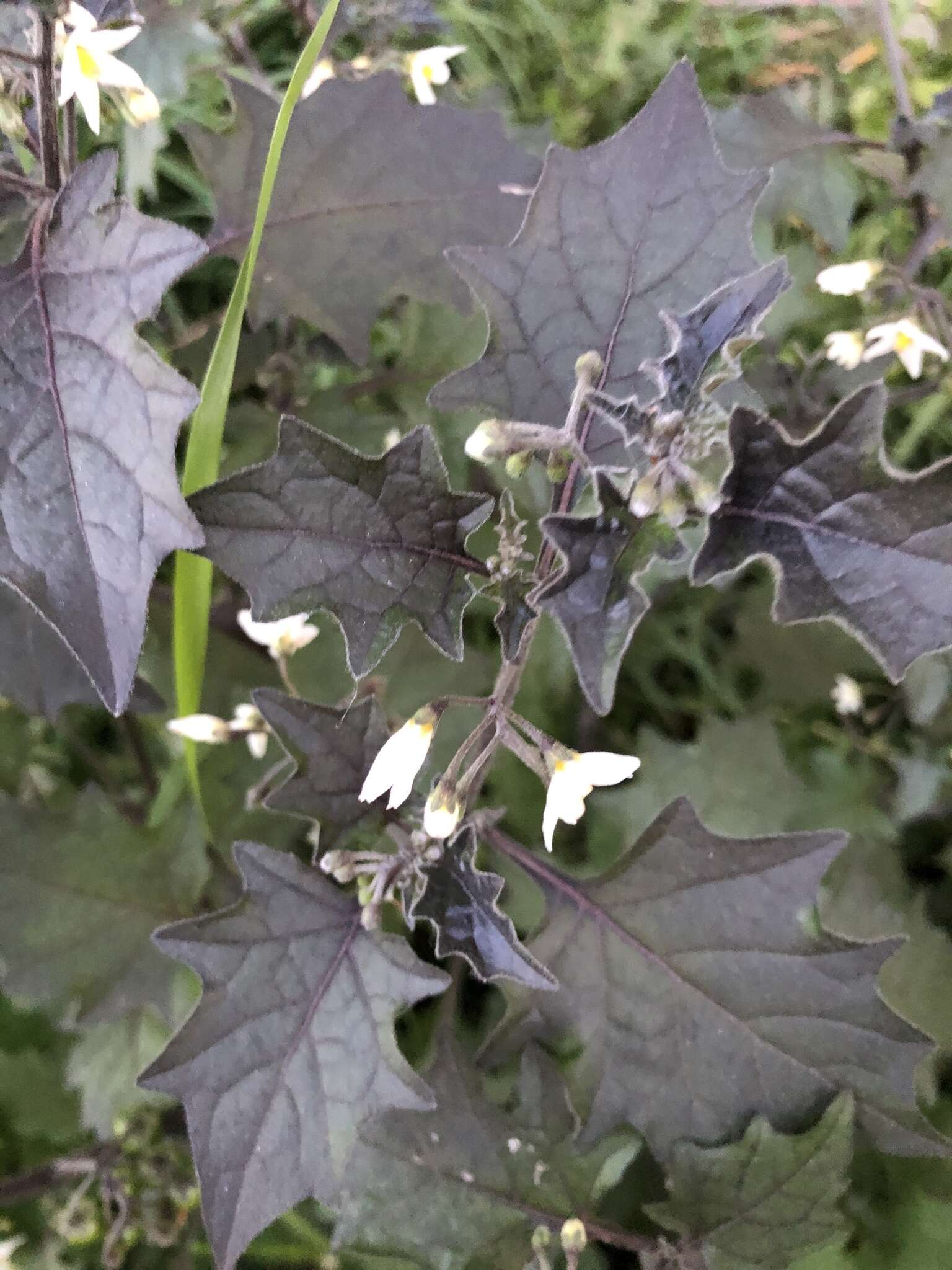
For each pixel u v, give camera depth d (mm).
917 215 244
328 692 251
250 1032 178
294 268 217
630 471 152
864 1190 223
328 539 156
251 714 207
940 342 237
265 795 218
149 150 224
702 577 151
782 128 245
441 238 218
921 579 147
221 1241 172
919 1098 228
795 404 250
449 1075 199
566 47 342
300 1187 176
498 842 197
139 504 151
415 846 175
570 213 171
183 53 214
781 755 248
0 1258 239
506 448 152
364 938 183
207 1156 174
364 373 292
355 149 210
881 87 318
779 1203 191
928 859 271
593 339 175
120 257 153
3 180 168
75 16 164
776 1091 191
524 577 161
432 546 160
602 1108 194
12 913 208
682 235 172
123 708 151
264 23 314
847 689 267
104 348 153
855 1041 188
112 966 212
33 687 213
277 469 153
